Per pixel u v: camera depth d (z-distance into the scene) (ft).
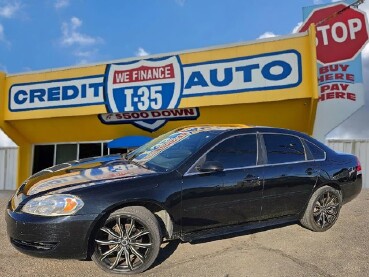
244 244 14.73
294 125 33.27
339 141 41.01
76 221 10.73
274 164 14.79
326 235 16.02
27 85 40.32
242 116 33.81
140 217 11.55
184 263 12.67
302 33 31.07
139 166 13.46
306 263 12.66
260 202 14.11
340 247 14.40
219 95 32.96
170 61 34.65
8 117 41.16
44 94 39.50
